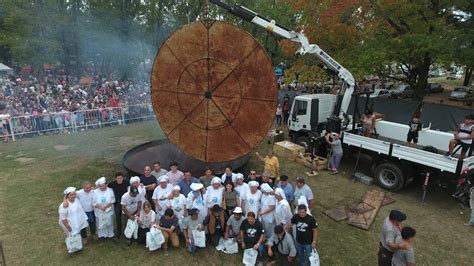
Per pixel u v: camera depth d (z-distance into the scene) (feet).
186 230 20.98
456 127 46.80
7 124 44.32
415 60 54.19
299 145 40.22
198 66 23.61
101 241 21.81
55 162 36.19
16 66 104.37
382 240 16.46
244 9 30.42
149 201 23.72
